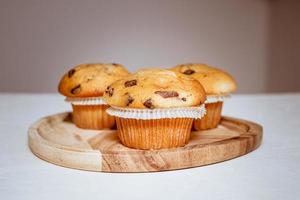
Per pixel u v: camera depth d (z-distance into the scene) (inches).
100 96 14.1
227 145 11.0
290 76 43.0
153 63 40.7
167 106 11.3
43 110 19.3
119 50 39.9
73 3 38.4
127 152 10.4
